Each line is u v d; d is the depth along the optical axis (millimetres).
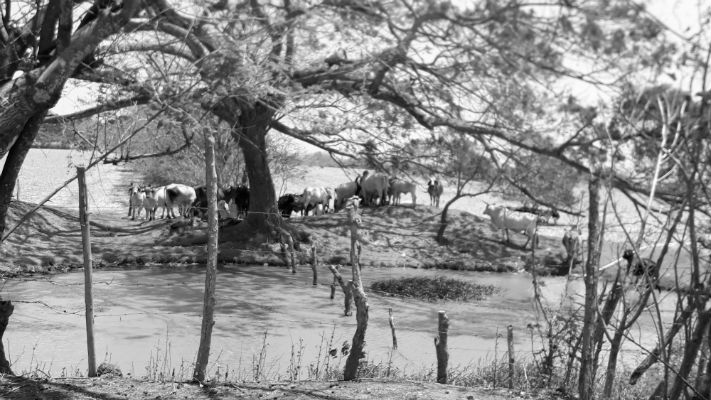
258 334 17984
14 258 29109
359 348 11102
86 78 10719
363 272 32719
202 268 31391
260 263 33312
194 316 20234
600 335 8758
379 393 9906
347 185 47750
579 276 9016
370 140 18812
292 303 23125
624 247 6484
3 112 9516
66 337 16891
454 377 12734
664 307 20500
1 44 9969
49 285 24922
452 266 35156
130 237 35969
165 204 41562
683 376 5879
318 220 41594
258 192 35781
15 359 14555
